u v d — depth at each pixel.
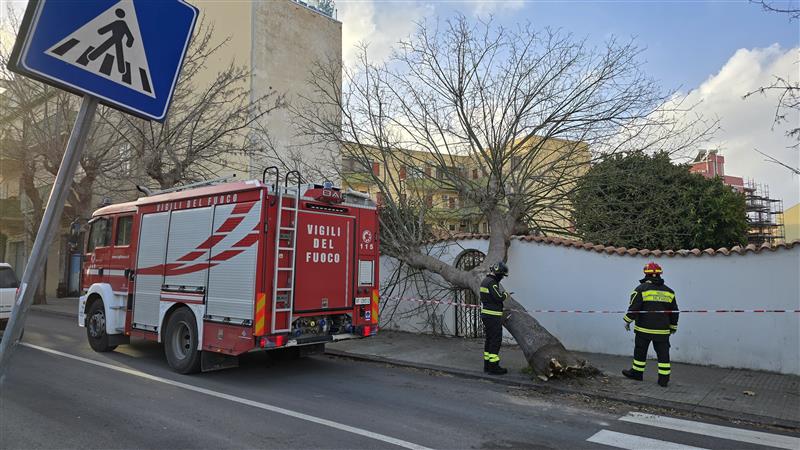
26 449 4.69
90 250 10.30
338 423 5.62
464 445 5.02
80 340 11.23
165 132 14.90
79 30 1.97
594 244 10.68
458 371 8.40
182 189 9.61
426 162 11.55
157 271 8.57
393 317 12.94
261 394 6.86
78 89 1.96
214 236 7.66
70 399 6.39
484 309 8.27
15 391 6.74
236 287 7.23
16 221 25.16
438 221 12.78
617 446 5.10
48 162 16.72
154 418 5.68
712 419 6.05
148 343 10.87
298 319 7.62
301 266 7.63
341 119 12.63
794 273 7.85
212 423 5.53
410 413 6.11
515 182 11.10
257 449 4.78
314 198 7.89
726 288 8.42
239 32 20.33
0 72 14.55
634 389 7.14
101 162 15.34
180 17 2.30
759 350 8.09
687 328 8.74
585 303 9.88
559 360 7.58
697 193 13.41
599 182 10.91
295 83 21.02
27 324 13.94
